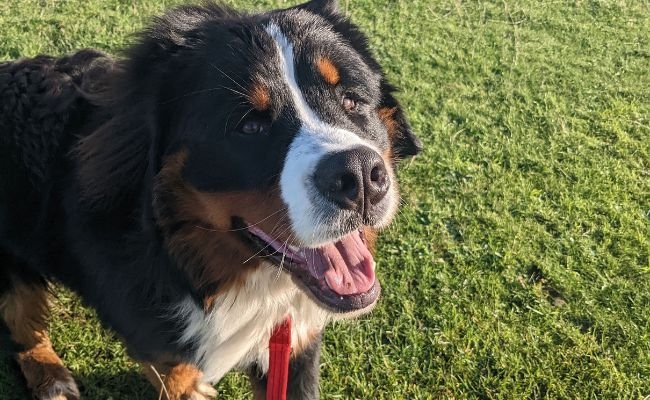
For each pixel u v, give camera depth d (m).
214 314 0.51
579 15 1.34
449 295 0.73
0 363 0.65
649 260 0.78
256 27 0.47
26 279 0.62
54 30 1.04
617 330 0.71
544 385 0.65
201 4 0.53
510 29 1.26
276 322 0.54
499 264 0.76
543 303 0.73
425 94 1.03
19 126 0.55
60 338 0.67
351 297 0.45
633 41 1.27
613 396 0.65
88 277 0.53
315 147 0.41
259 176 0.43
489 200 0.85
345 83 0.47
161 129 0.46
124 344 0.57
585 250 0.79
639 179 0.92
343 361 0.66
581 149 0.96
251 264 0.49
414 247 0.77
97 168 0.48
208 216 0.46
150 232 0.47
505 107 1.03
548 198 0.87
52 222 0.54
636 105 1.08
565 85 1.11
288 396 0.58
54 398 0.62
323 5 0.55
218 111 0.44
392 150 0.56
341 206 0.40
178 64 0.47
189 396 0.62
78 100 0.54
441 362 0.67
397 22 1.21
